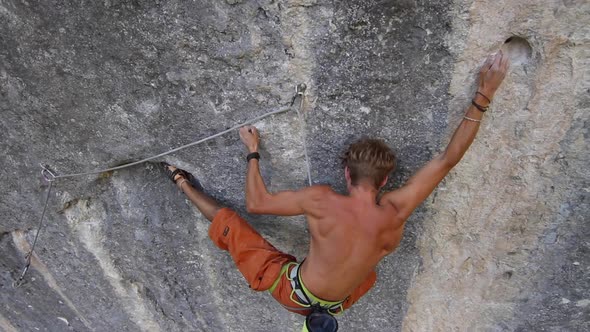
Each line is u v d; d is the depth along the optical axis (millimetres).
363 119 1738
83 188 2158
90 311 2826
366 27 1512
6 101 1836
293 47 1571
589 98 1565
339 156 1859
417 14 1471
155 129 1873
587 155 1700
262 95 1707
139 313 2756
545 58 1518
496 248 2059
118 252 2408
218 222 1957
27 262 2541
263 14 1507
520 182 1826
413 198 1703
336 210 1734
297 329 2602
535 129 1674
